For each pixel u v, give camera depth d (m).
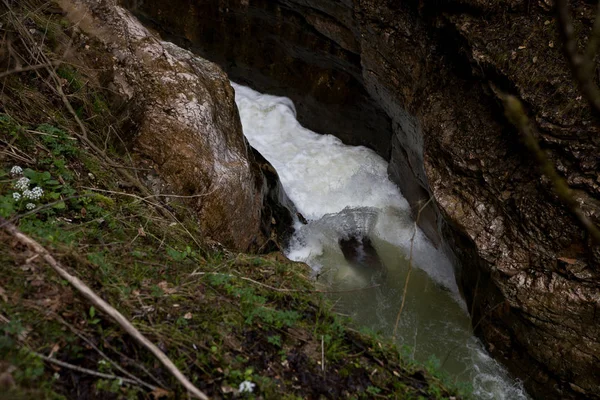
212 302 3.25
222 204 4.64
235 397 2.68
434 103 5.39
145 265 3.38
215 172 4.64
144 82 4.75
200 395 2.33
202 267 3.64
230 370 2.80
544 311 4.34
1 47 4.02
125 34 4.87
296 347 3.18
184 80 4.87
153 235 3.76
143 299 3.04
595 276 4.18
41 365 2.34
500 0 4.94
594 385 4.20
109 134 4.40
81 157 3.97
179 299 3.16
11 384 2.15
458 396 3.26
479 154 4.95
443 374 3.49
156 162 4.51
